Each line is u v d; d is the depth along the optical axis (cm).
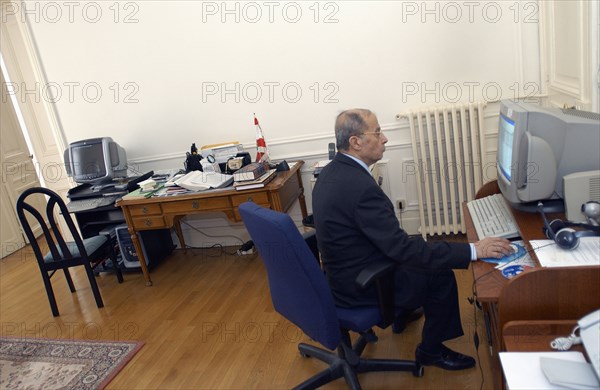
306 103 352
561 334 118
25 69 464
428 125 320
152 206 327
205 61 358
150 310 316
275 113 359
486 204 204
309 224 305
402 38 324
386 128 342
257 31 344
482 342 227
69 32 369
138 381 240
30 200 507
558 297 124
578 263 132
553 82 278
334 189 180
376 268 172
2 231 475
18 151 495
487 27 310
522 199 168
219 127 371
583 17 209
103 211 368
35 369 263
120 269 379
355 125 181
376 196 175
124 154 371
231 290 326
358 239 180
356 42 331
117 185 359
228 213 315
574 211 156
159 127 381
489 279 144
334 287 191
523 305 127
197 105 369
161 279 363
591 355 98
